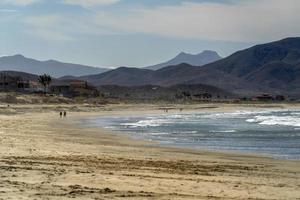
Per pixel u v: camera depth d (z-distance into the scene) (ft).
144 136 187.42
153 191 54.95
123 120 334.24
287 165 98.53
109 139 164.45
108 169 72.54
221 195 55.01
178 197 51.67
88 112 464.24
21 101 517.96
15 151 94.79
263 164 99.35
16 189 50.85
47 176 61.41
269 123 307.58
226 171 81.10
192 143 159.53
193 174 73.20
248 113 545.44
